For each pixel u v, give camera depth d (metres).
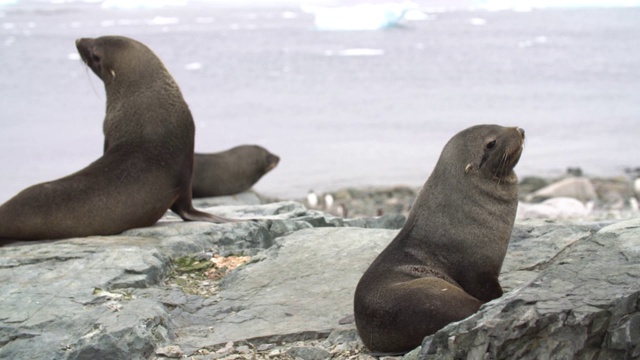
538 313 8.91
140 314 12.19
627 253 10.02
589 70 132.38
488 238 12.00
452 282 11.84
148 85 18.27
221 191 31.00
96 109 84.75
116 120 18.28
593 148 64.06
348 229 16.62
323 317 12.65
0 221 16.70
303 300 13.41
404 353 10.73
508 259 14.45
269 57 152.62
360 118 80.06
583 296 9.13
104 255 15.09
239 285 14.37
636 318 8.77
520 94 101.88
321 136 68.69
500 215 12.13
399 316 10.54
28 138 65.38
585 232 15.55
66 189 17.08
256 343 12.01
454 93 103.38
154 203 17.78
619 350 8.77
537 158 59.91
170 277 15.19
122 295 13.45
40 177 49.75
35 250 15.69
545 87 110.00
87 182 17.27
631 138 68.56
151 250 15.38
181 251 16.20
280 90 105.75
